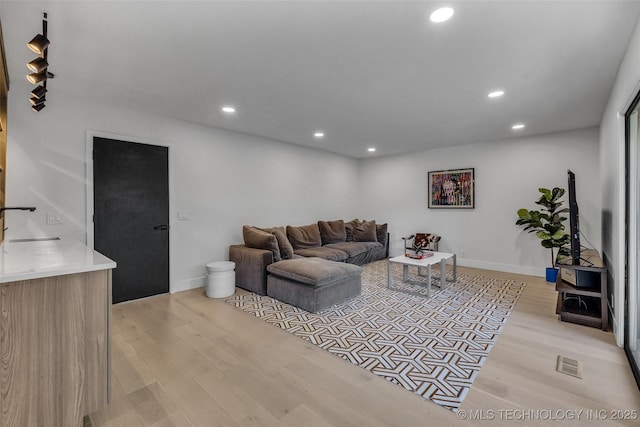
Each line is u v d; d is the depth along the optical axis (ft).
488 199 16.88
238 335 8.53
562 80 8.73
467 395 5.84
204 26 6.22
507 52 7.20
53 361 4.48
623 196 7.72
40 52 5.25
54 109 9.77
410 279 14.69
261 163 16.14
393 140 16.72
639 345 6.94
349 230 20.22
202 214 13.60
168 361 7.12
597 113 11.76
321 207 20.02
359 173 23.08
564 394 5.84
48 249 6.44
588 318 9.00
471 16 5.84
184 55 7.41
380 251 19.75
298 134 15.43
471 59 7.55
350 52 7.25
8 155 8.96
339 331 8.79
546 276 14.20
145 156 11.80
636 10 5.60
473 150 17.43
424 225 19.58
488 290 12.81
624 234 7.66
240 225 15.11
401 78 8.67
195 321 9.53
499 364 6.95
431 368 6.81
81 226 10.29
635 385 6.09
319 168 19.77
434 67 7.99
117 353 7.49
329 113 11.91
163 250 12.35
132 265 11.52
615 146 8.61
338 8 5.63
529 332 8.63
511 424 5.06
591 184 13.83
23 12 5.70
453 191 18.17
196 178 13.38
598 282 9.57
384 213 21.71
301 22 6.07
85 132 10.37
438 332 8.68
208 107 11.27
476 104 10.80
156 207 12.12
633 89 6.38
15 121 9.07
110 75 8.53
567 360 7.09
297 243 16.53
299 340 8.22
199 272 13.51
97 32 6.42
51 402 4.47
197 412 5.39
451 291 12.71
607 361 7.03
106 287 4.90
